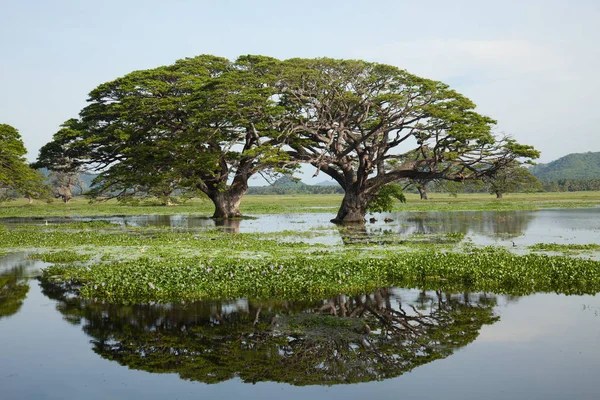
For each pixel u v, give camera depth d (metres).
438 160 39.22
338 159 39.94
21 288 16.23
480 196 119.94
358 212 42.69
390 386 8.71
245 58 40.81
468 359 9.88
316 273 16.83
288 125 38.75
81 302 14.44
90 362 10.01
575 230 34.16
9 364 9.91
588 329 11.58
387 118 38.66
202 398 8.37
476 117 39.12
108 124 44.22
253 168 42.03
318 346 10.76
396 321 12.37
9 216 58.09
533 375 9.05
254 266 17.80
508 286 16.02
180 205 88.62
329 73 37.81
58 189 104.69
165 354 10.39
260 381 9.05
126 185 41.91
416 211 59.62
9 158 45.44
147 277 16.33
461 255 20.00
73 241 27.94
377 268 17.89
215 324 12.32
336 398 8.28
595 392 8.38
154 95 41.56
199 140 39.53
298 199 116.94
